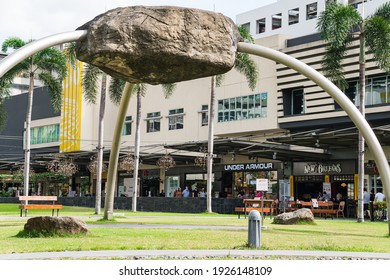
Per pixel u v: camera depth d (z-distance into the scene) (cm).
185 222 2392
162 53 1373
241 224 2280
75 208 4144
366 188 3641
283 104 4078
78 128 5597
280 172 4162
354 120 1780
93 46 1379
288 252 1237
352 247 1384
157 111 5122
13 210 3669
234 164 4475
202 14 1420
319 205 3366
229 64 1438
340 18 2806
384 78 3591
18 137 6794
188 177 4878
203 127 4678
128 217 2823
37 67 3700
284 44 4175
